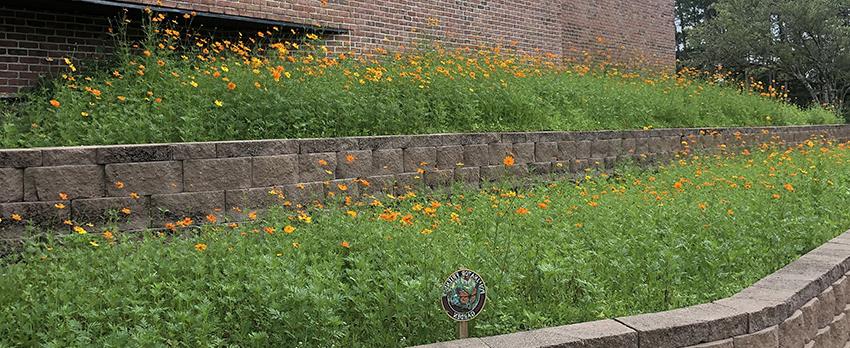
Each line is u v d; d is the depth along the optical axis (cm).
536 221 573
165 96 677
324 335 343
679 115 1145
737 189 714
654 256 487
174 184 546
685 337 349
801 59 2675
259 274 395
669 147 1031
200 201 559
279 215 559
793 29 2616
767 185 718
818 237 561
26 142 581
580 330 342
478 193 729
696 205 625
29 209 490
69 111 623
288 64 806
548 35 1402
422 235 486
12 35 787
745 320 367
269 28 959
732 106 1326
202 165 560
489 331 366
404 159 693
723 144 1143
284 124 670
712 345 355
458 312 343
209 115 657
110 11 823
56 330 332
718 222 568
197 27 907
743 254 500
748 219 582
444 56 996
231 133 639
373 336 357
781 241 536
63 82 748
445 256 437
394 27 1112
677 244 511
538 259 453
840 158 1014
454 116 812
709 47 2920
